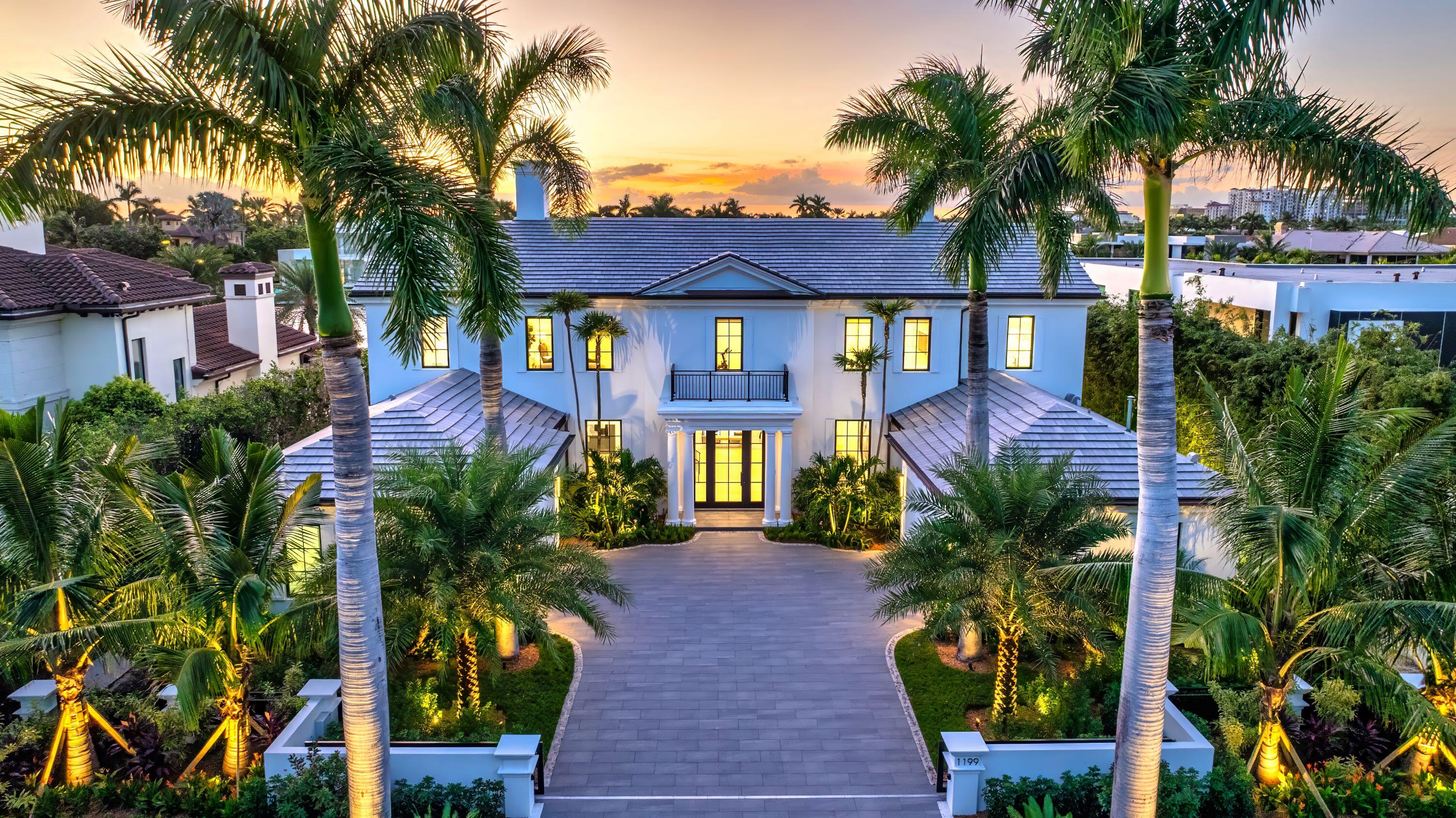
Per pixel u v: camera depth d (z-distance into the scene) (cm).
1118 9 865
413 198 822
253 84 816
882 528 2147
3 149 791
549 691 1406
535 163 1605
